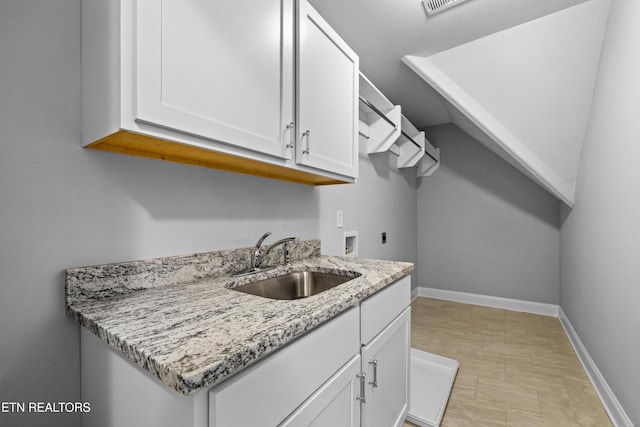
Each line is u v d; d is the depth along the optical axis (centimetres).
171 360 50
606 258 167
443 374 194
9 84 73
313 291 144
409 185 362
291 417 69
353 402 97
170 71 73
